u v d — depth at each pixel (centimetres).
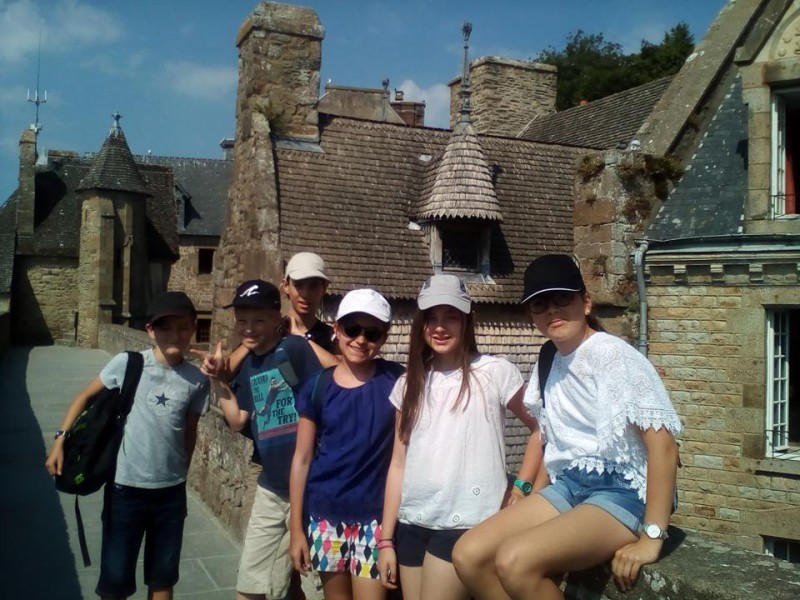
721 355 915
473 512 322
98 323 3497
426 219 1285
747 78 930
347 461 366
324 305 1178
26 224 3738
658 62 3744
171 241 3969
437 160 1356
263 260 1197
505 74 2136
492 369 336
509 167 1473
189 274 4050
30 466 999
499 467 329
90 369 2309
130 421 425
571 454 286
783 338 909
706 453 918
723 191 1010
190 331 436
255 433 439
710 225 983
